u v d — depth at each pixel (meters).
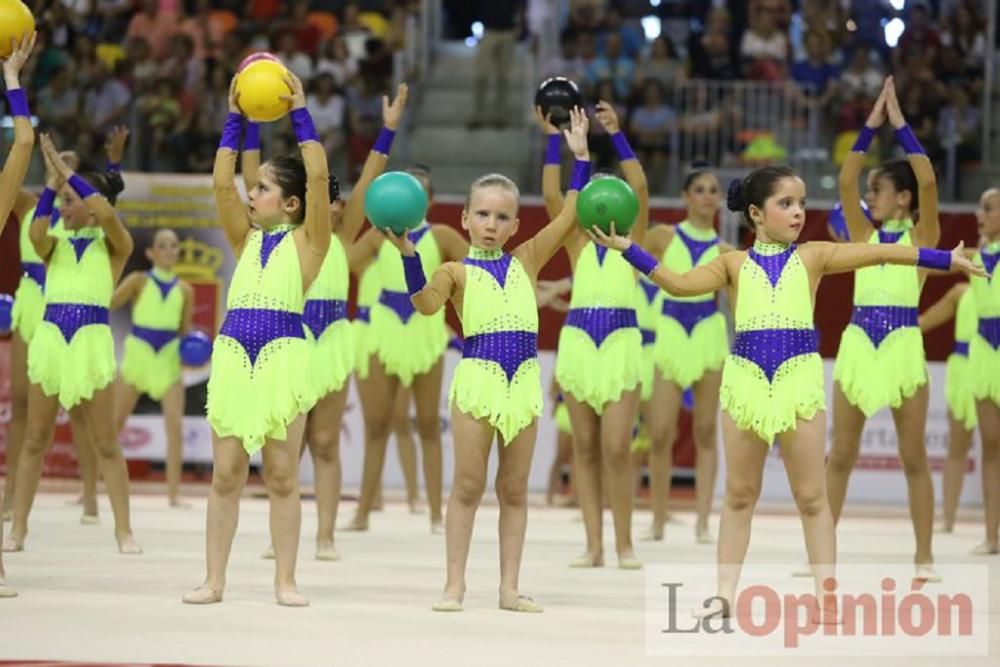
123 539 24.94
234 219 19.36
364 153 49.47
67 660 14.65
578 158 20.19
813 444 18.27
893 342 23.22
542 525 32.16
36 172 46.97
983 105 49.94
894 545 28.94
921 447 23.52
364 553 25.67
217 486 19.02
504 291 19.05
